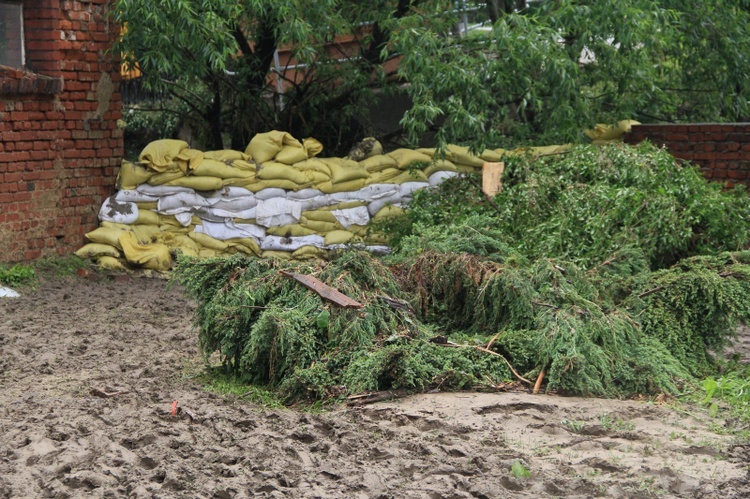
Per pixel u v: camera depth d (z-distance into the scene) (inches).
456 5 553.3
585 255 376.8
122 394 267.4
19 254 436.5
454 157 503.8
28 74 434.9
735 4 580.7
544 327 279.6
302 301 280.2
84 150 469.1
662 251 370.3
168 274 467.8
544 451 221.0
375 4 522.3
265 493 192.1
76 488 195.9
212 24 445.7
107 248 462.9
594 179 420.5
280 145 490.3
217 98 547.5
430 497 190.4
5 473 204.1
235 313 280.1
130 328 358.6
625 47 490.9
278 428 237.1
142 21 448.1
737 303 293.6
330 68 527.8
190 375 293.9
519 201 418.9
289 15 478.0
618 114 532.7
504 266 295.0
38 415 245.9
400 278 304.8
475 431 234.4
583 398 267.1
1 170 424.8
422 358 272.7
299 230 488.4
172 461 211.2
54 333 346.3
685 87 608.1
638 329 289.6
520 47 464.4
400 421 243.6
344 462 211.3
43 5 444.5
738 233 373.4
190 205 480.1
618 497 192.1
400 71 481.1
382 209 498.9
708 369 299.4
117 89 484.1
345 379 265.0
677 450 222.1
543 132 528.7
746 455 219.3
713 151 483.5
